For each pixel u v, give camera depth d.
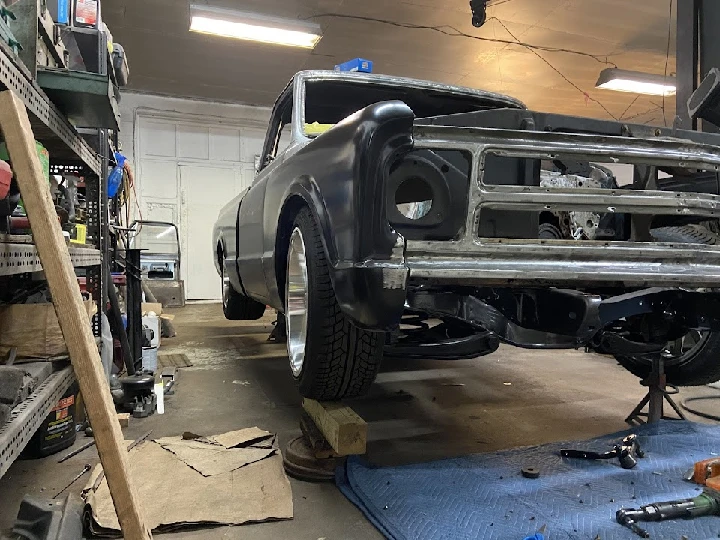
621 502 1.79
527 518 1.67
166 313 8.23
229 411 2.90
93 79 2.16
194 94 10.52
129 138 10.37
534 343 1.94
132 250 3.62
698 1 4.16
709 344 2.73
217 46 8.20
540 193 1.72
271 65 9.02
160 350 4.83
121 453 1.24
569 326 1.91
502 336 1.90
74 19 3.23
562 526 1.62
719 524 1.64
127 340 3.28
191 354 4.64
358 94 3.03
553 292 1.98
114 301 3.25
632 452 2.16
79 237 2.83
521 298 2.10
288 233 2.42
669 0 6.84
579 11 7.20
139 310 3.64
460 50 8.59
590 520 1.66
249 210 3.14
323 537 1.62
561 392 3.41
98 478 1.91
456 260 1.65
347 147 1.64
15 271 1.52
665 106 11.45
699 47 4.18
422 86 2.96
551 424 2.75
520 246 1.70
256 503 1.78
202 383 3.55
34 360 2.12
